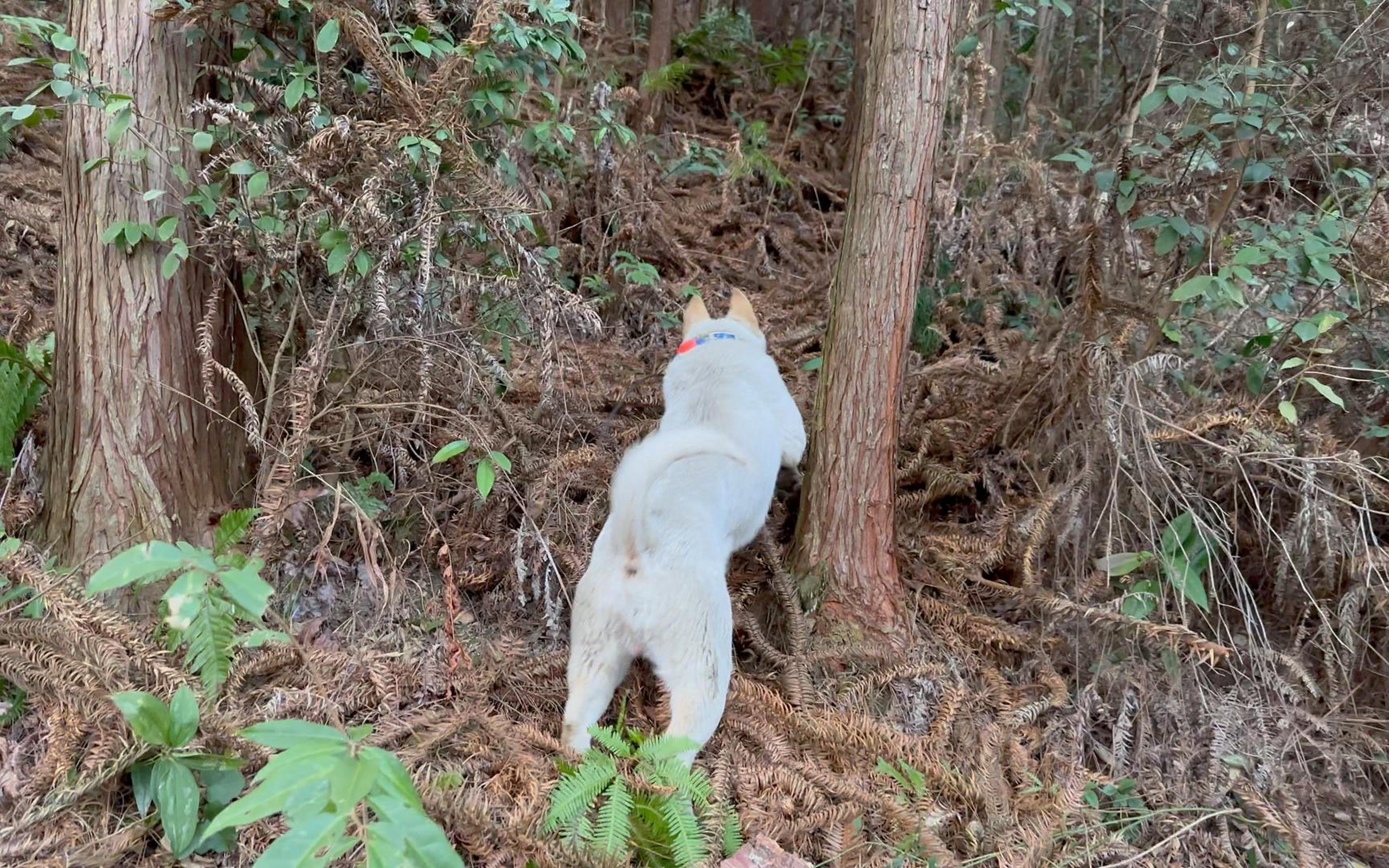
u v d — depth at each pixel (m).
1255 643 3.14
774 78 8.16
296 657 2.58
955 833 2.48
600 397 3.93
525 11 2.84
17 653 2.28
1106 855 2.46
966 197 5.01
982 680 3.09
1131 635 3.05
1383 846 2.59
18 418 2.84
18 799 2.05
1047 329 4.05
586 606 2.57
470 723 2.52
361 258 2.59
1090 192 3.99
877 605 3.09
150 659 2.32
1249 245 3.23
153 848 2.05
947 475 3.71
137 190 2.54
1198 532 3.13
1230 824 2.67
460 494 3.19
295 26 2.81
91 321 2.58
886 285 2.95
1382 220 3.15
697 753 2.58
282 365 3.08
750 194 6.35
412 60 2.90
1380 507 3.20
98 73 2.49
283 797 1.44
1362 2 3.26
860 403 3.02
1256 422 3.20
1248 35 3.59
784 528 3.60
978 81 4.71
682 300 4.93
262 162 2.65
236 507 2.92
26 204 4.18
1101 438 3.32
